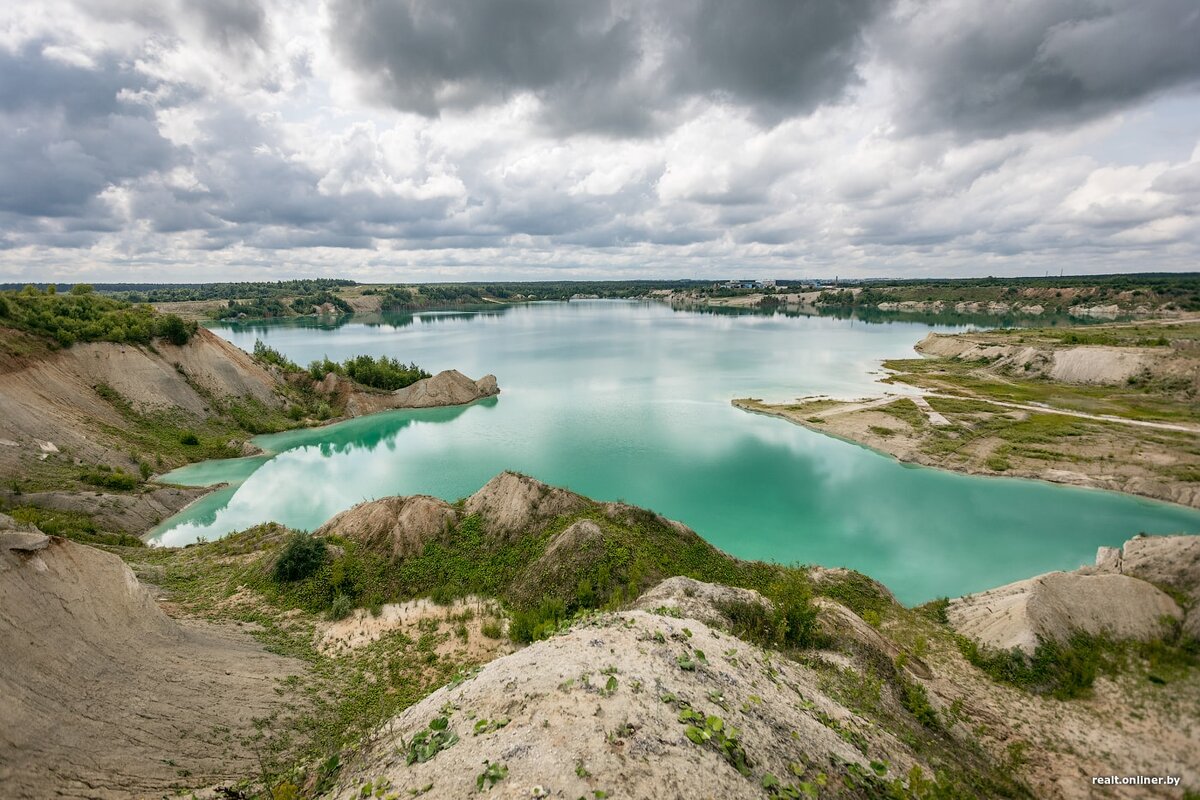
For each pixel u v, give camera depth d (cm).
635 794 795
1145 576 2920
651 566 3166
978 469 5681
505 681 1081
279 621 2908
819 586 3291
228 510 4947
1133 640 2503
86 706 1658
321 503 5156
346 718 2097
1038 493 5212
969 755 1741
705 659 1242
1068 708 2188
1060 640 2492
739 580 3303
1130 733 2027
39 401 5103
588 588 2948
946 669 2483
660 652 1220
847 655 2106
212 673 2106
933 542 4356
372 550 3494
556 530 3541
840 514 4888
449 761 891
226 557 3644
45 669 1669
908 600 3566
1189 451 5684
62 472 4484
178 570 3434
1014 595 2908
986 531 4525
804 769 984
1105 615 2619
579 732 905
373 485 5634
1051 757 1895
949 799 1088
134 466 5216
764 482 5622
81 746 1532
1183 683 2252
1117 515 4741
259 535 3878
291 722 1989
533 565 3291
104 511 4238
